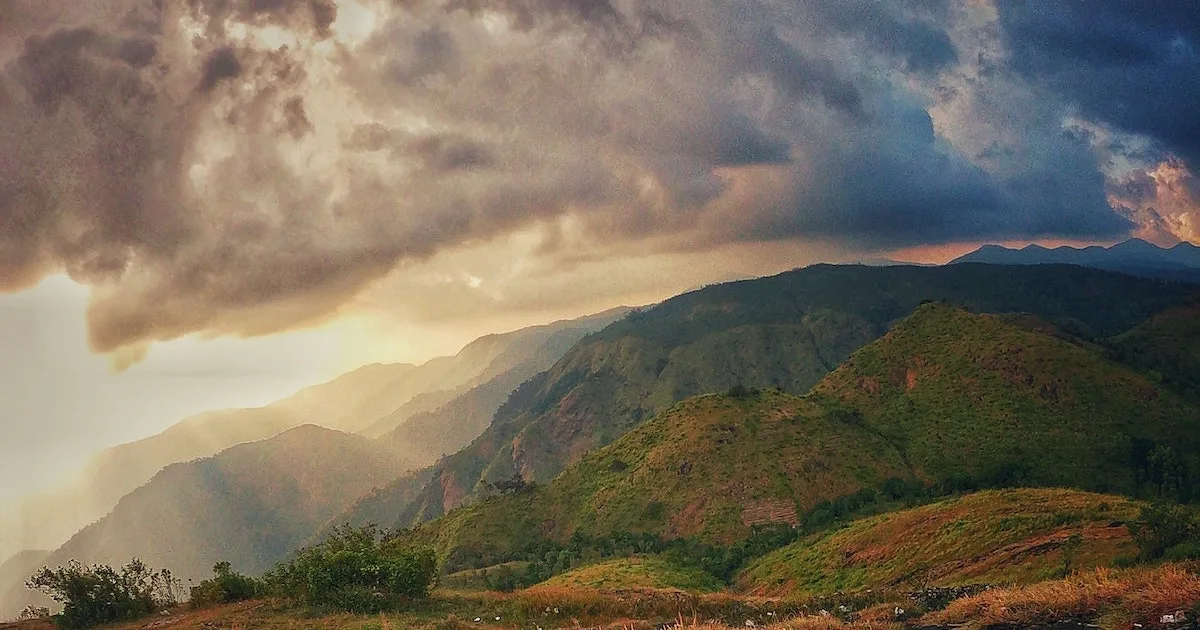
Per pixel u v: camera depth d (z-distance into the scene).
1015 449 123.25
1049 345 146.25
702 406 155.25
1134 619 16.41
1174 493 107.50
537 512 143.50
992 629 18.22
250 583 42.16
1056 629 17.16
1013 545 61.19
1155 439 120.44
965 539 69.19
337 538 43.12
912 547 76.19
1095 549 51.31
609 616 32.22
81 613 38.06
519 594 38.81
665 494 131.25
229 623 33.28
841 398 157.38
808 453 131.00
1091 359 141.50
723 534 116.88
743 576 99.75
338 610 35.56
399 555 40.84
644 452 149.25
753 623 27.31
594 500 140.12
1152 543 40.28
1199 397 140.50
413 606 36.72
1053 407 132.00
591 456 159.88
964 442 129.00
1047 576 49.91
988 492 83.25
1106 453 119.06
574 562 116.25
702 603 33.59
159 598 41.50
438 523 153.75
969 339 157.25
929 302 180.25
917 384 152.50
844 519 111.88
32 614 40.38
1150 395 132.12
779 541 109.69
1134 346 184.62
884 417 144.50
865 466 126.75
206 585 41.25
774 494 122.69
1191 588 16.78
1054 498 71.94
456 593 41.22
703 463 134.50
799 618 22.34
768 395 157.25
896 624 20.77
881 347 169.50
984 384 142.62
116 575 40.22
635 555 114.50
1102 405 129.62
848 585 77.12
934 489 118.62
